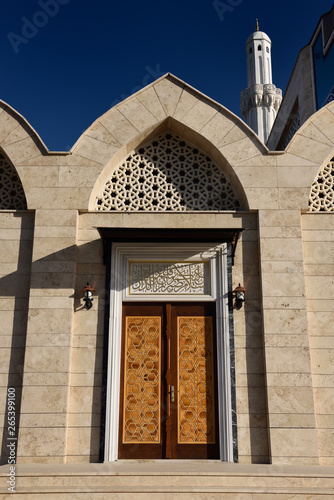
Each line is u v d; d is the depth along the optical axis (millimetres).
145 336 7863
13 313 7750
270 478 5934
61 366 7355
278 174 8242
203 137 8414
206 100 8625
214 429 7512
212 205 8469
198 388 7676
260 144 8367
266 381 7340
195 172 8688
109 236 7551
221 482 5902
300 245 7918
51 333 7488
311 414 7188
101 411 7277
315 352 7598
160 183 8555
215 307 7965
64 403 7211
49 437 7070
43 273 7734
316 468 6559
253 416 7348
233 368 7512
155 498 5691
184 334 7883
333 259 8031
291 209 8094
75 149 8289
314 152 8352
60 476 5879
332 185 8484
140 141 8609
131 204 8406
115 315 7723
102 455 7098
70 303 7621
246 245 8102
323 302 7828
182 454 7391
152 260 8078
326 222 8211
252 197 8133
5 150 8281
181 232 7430
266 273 7793
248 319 7770
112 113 8516
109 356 7512
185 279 8039
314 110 12359
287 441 7082
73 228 7945
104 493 5715
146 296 7949
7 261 7957
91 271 7891
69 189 8117
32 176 8164
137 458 7344
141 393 7637
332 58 11336
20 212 8172
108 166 8344
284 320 7578
